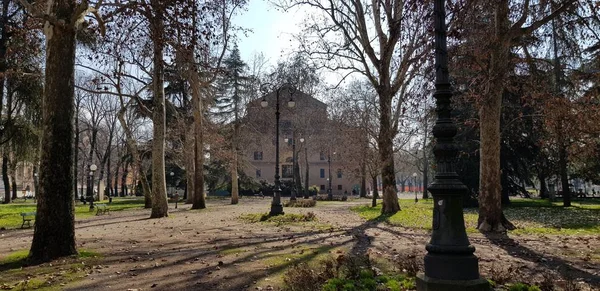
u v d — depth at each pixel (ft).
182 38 40.78
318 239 39.52
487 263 27.32
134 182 211.82
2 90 75.41
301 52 86.63
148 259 29.76
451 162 17.47
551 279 21.09
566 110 49.70
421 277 17.07
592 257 29.45
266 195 190.70
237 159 120.57
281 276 23.62
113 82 74.74
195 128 92.32
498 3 40.24
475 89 52.54
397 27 51.57
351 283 20.07
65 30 29.94
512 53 51.98
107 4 36.32
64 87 29.99
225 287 21.62
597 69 57.98
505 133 84.23
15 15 73.72
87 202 136.56
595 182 96.22
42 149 29.81
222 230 48.32
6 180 143.43
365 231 46.52
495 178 45.19
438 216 17.12
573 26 46.73
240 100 131.85
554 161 94.89
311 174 248.93
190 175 114.42
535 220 59.26
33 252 29.22
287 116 152.05
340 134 126.31
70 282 23.12
